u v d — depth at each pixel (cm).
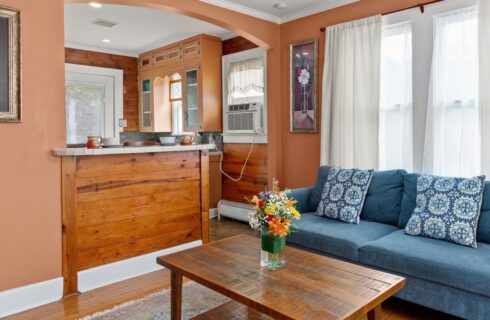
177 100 598
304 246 293
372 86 357
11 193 253
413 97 336
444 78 314
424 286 228
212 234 448
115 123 608
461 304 213
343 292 171
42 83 264
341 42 378
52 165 270
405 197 299
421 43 329
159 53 584
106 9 412
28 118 258
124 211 313
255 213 210
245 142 506
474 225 243
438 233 252
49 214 270
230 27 405
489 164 286
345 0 381
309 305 158
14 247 255
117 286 296
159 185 337
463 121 304
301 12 420
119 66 613
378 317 178
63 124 275
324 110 398
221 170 547
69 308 258
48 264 270
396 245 246
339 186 324
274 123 454
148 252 330
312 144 427
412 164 338
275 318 154
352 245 262
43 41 263
